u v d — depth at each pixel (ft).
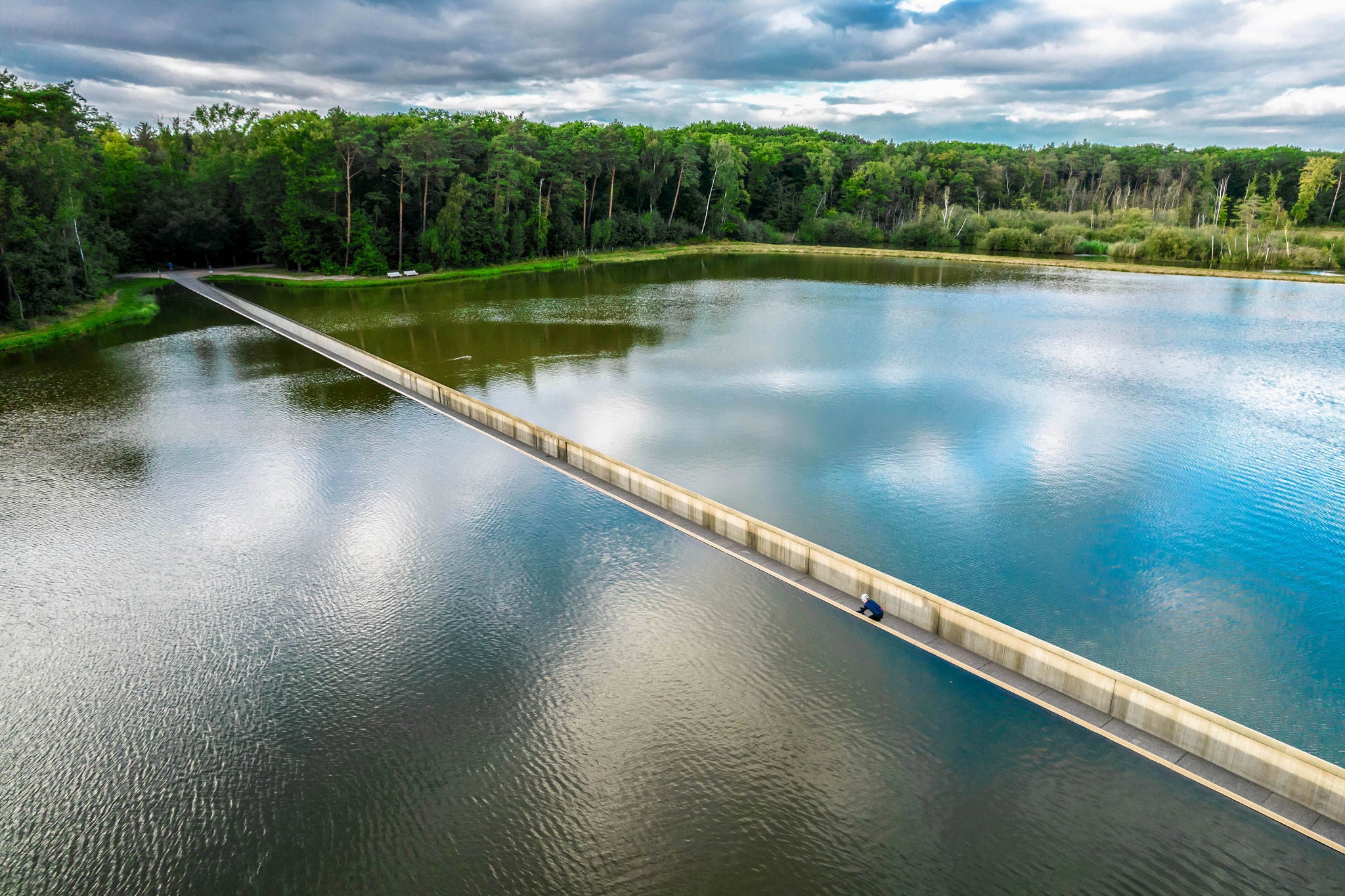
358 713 107.76
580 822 90.02
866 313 385.09
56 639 123.85
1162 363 281.74
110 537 155.43
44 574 142.41
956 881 81.82
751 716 105.09
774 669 113.60
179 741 103.40
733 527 148.15
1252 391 247.29
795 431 210.18
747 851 86.12
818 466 185.88
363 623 127.03
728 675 112.68
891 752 98.53
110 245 441.68
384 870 84.94
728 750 99.76
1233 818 87.25
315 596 134.62
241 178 509.35
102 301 395.96
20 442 207.51
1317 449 195.62
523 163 577.02
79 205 384.47
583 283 497.87
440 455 194.29
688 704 107.65
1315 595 132.26
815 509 163.02
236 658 119.34
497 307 404.57
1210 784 91.50
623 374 270.05
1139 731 100.07
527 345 315.99
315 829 90.12
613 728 103.81
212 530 157.89
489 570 140.87
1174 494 169.37
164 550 150.20
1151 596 132.05
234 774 98.02
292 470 186.60
